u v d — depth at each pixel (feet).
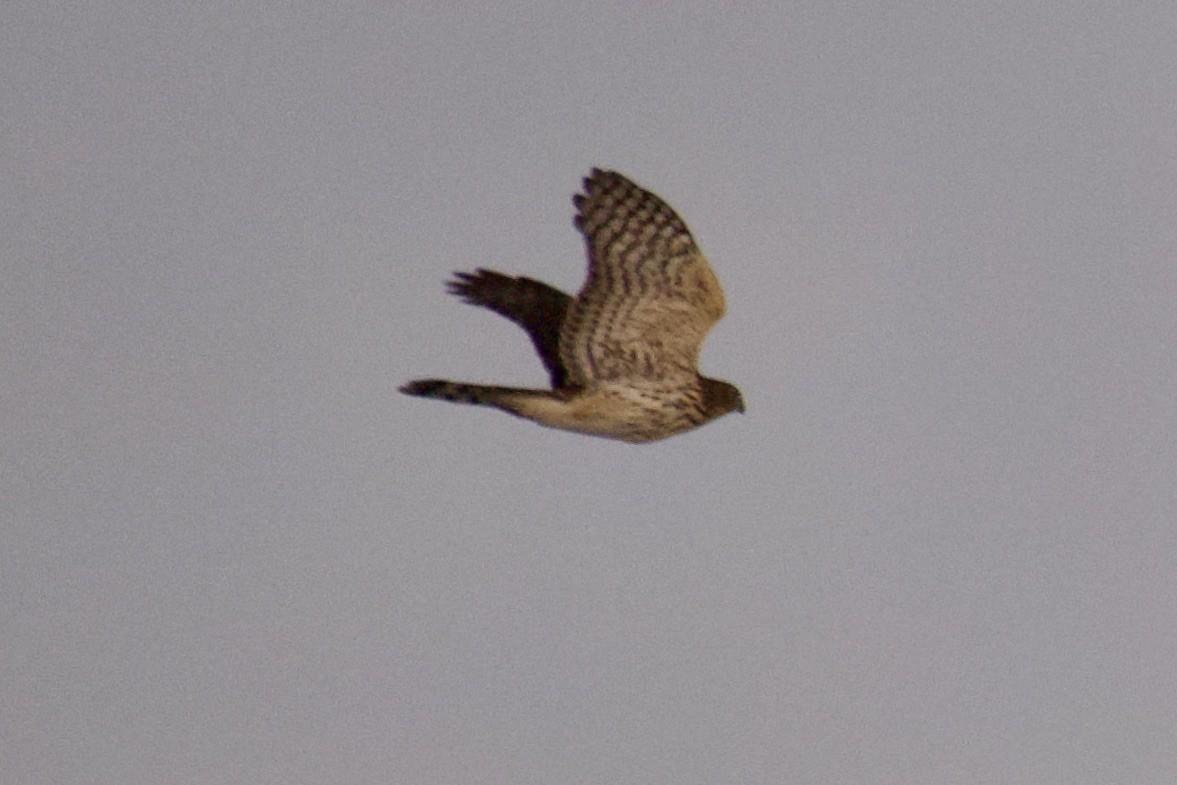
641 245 48.75
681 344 49.88
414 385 49.34
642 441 51.57
